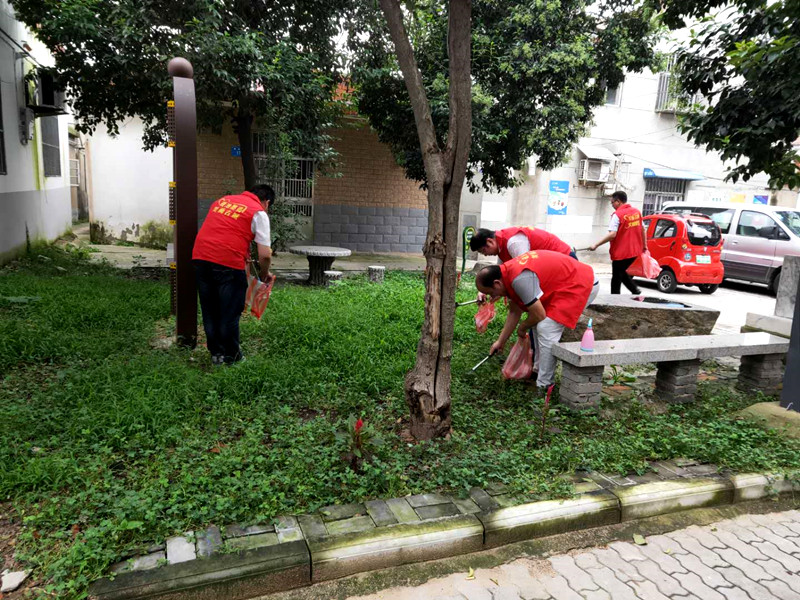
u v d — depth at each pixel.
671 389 4.76
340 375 4.70
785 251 11.39
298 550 2.50
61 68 8.43
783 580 2.71
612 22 9.62
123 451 3.27
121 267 10.00
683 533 3.07
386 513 2.84
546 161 10.67
